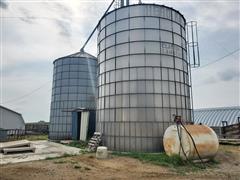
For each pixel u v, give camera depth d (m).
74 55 31.89
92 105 30.11
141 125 15.91
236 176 9.38
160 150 15.45
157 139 15.62
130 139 16.00
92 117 25.53
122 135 16.41
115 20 18.58
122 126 16.53
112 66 18.14
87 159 12.99
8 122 48.28
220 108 43.81
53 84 31.83
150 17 17.52
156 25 17.48
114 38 18.39
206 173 9.89
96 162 12.17
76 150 17.69
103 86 18.95
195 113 48.12
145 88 16.41
